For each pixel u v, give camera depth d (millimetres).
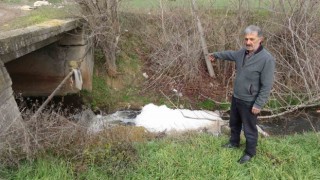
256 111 4332
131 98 9047
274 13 9484
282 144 5219
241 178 4430
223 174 4516
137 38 10289
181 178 4449
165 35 9516
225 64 9641
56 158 4496
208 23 9734
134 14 10391
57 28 6789
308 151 5152
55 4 9609
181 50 9453
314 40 8836
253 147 4707
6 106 4965
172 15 9859
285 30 9039
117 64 9508
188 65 9406
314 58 8359
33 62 8734
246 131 4637
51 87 8852
